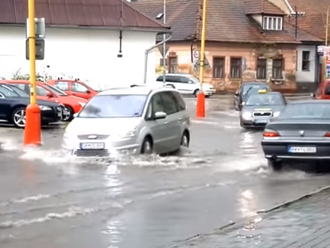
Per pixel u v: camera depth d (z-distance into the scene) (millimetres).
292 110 19766
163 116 21953
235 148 25578
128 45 62000
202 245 10398
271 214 12836
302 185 16781
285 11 93688
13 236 11195
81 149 20812
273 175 18469
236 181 17391
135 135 20828
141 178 17562
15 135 28938
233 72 83000
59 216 12773
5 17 58062
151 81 62875
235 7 85625
